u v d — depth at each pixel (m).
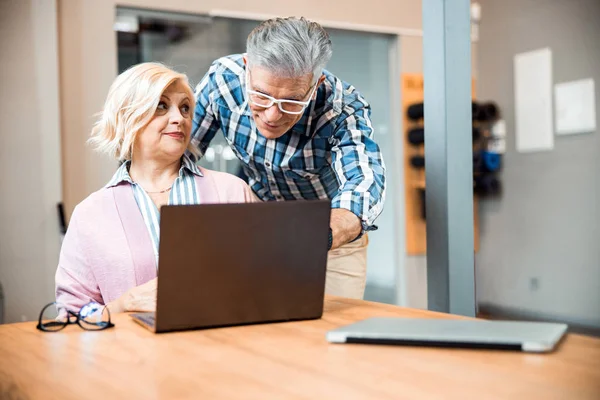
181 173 1.71
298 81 1.53
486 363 0.85
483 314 5.52
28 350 0.98
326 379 0.80
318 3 4.51
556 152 5.27
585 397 0.72
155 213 1.61
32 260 3.60
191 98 1.70
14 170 3.55
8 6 3.51
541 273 5.36
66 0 3.68
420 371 0.82
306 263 1.15
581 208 5.11
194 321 1.09
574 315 5.16
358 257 2.27
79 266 1.57
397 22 4.83
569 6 5.13
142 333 1.08
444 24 1.61
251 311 1.13
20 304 3.57
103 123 1.68
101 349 0.98
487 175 5.59
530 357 0.88
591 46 5.02
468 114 1.64
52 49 3.62
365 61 4.80
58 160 3.65
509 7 5.49
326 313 1.23
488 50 5.66
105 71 3.80
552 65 5.26
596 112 5.03
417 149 4.93
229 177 1.76
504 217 5.59
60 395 0.77
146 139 1.64
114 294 1.56
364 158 1.73
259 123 1.63
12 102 3.54
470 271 1.65
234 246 1.09
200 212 1.06
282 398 0.73
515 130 5.51
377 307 1.29
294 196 2.15
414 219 4.93
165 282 1.06
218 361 0.89
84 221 1.58
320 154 1.93
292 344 0.98
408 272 4.93
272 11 4.32
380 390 0.75
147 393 0.76
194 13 4.07
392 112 4.91
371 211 1.53
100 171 3.79
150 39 3.95
